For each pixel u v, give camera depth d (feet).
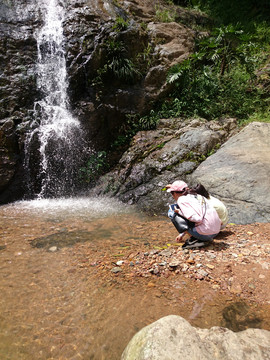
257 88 28.07
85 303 8.95
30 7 24.38
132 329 7.81
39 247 12.94
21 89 21.83
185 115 25.55
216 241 12.72
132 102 25.27
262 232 13.75
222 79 27.94
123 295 9.27
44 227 15.46
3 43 22.04
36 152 21.27
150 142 23.39
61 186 22.08
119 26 25.04
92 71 23.63
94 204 19.65
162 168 20.90
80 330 7.81
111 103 24.29
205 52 28.25
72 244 13.26
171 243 13.10
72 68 23.26
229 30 27.40
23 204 19.94
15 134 20.74
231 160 19.70
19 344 7.34
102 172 22.88
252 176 17.83
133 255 11.86
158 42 27.68
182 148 21.94
